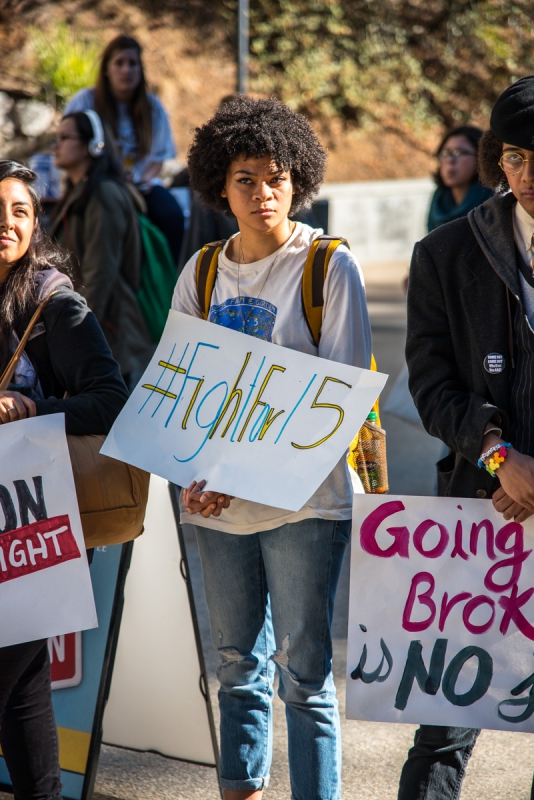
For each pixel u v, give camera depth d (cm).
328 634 405
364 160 2988
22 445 384
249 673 426
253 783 428
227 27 2723
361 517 382
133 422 406
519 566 375
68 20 2409
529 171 351
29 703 404
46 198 952
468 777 501
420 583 381
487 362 371
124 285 812
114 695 505
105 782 500
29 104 2072
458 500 379
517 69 2964
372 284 2319
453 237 381
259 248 404
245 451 391
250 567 415
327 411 385
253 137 385
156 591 489
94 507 394
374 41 2920
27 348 405
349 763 518
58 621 384
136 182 970
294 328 398
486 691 377
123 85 998
